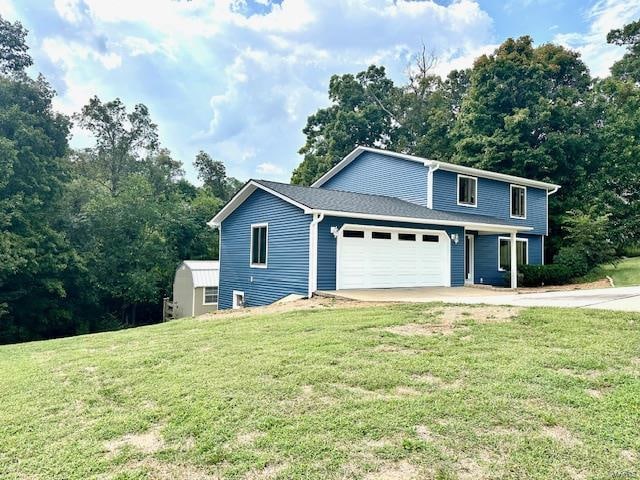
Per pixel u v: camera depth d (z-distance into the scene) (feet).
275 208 45.52
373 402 12.30
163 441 11.00
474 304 28.58
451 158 91.35
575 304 27.48
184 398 13.60
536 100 82.48
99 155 93.66
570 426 10.42
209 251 95.14
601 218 67.62
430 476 8.68
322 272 40.40
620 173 80.94
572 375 13.69
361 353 17.30
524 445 9.64
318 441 10.28
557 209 78.18
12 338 59.26
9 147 54.24
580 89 93.45
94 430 11.84
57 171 64.34
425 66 112.68
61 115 65.57
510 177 63.16
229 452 10.11
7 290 58.13
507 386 12.95
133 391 14.74
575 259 64.80
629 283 56.44
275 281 44.88
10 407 13.91
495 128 83.15
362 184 65.87
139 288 72.33
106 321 72.79
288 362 16.53
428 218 45.75
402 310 27.43
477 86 88.63
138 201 76.59
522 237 68.03
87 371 17.63
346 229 42.32
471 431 10.37
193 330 25.90
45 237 60.34
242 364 16.67
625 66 104.53
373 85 111.04
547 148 77.41
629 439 9.71
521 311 24.13
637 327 19.20
